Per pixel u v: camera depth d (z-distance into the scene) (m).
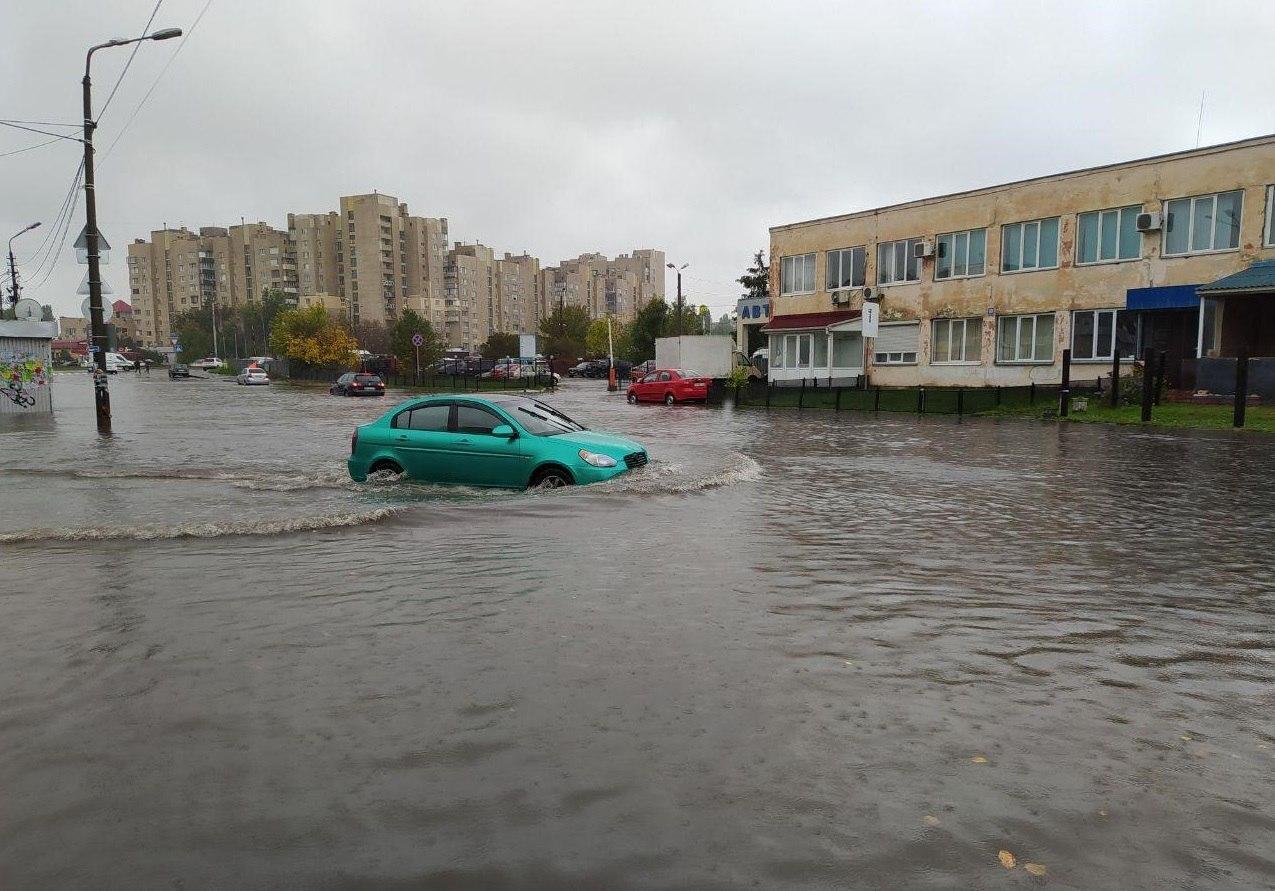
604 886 2.30
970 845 2.51
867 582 5.69
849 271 35.78
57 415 26.39
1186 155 24.78
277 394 43.69
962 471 12.06
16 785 2.88
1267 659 4.18
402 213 123.44
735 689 3.72
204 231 141.25
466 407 10.62
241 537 7.21
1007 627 4.68
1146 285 25.91
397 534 7.32
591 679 3.83
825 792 2.81
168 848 2.50
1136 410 21.36
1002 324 30.25
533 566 6.09
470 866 2.39
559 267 152.00
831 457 14.02
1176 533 7.55
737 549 6.75
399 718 3.40
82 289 20.48
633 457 10.69
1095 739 3.24
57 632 4.54
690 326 70.25
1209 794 2.82
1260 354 23.89
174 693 3.68
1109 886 2.32
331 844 2.51
